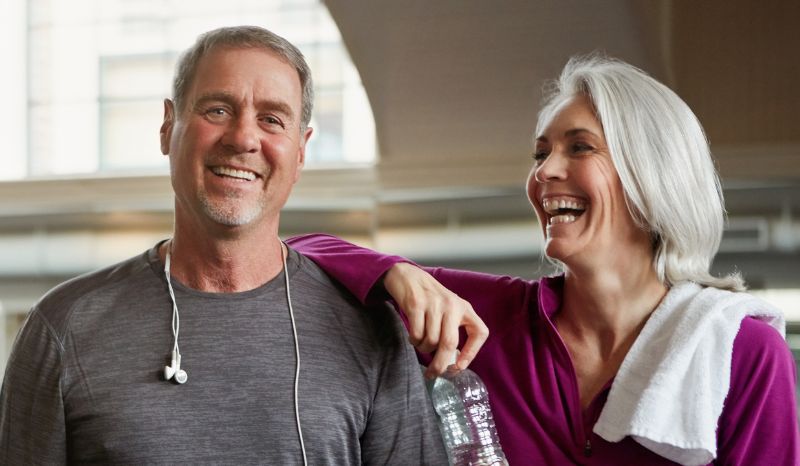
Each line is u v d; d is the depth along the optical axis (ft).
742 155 24.22
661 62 22.97
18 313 30.45
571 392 6.25
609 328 6.38
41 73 31.48
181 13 30.81
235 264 5.57
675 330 6.06
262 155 5.41
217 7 30.45
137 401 5.26
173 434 5.25
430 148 27.09
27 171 31.22
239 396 5.40
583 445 6.11
